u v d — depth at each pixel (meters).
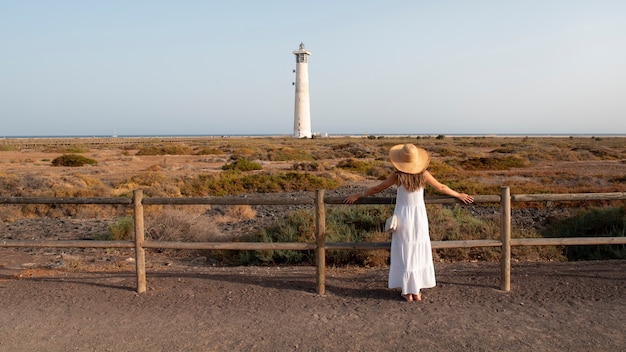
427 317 5.20
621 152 54.31
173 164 40.44
